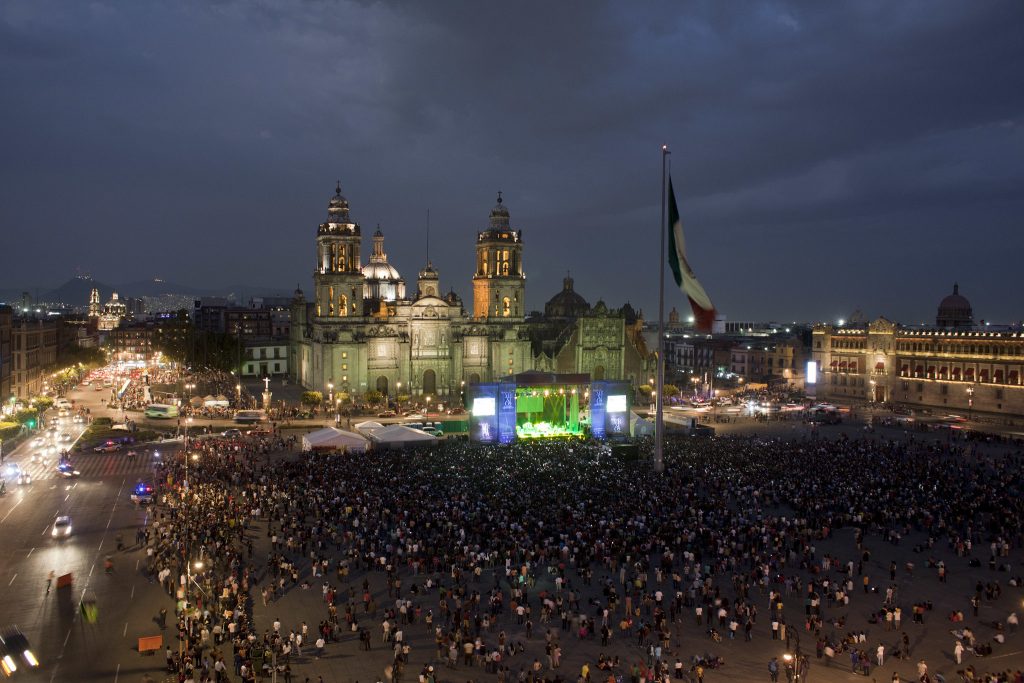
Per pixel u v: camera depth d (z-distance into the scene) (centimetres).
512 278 17938
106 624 5150
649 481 8344
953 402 15762
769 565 6138
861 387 17612
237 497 7956
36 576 5981
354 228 16725
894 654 4872
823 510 7438
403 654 4694
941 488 8112
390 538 6525
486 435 11825
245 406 15162
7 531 7069
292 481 8406
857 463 9238
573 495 7719
